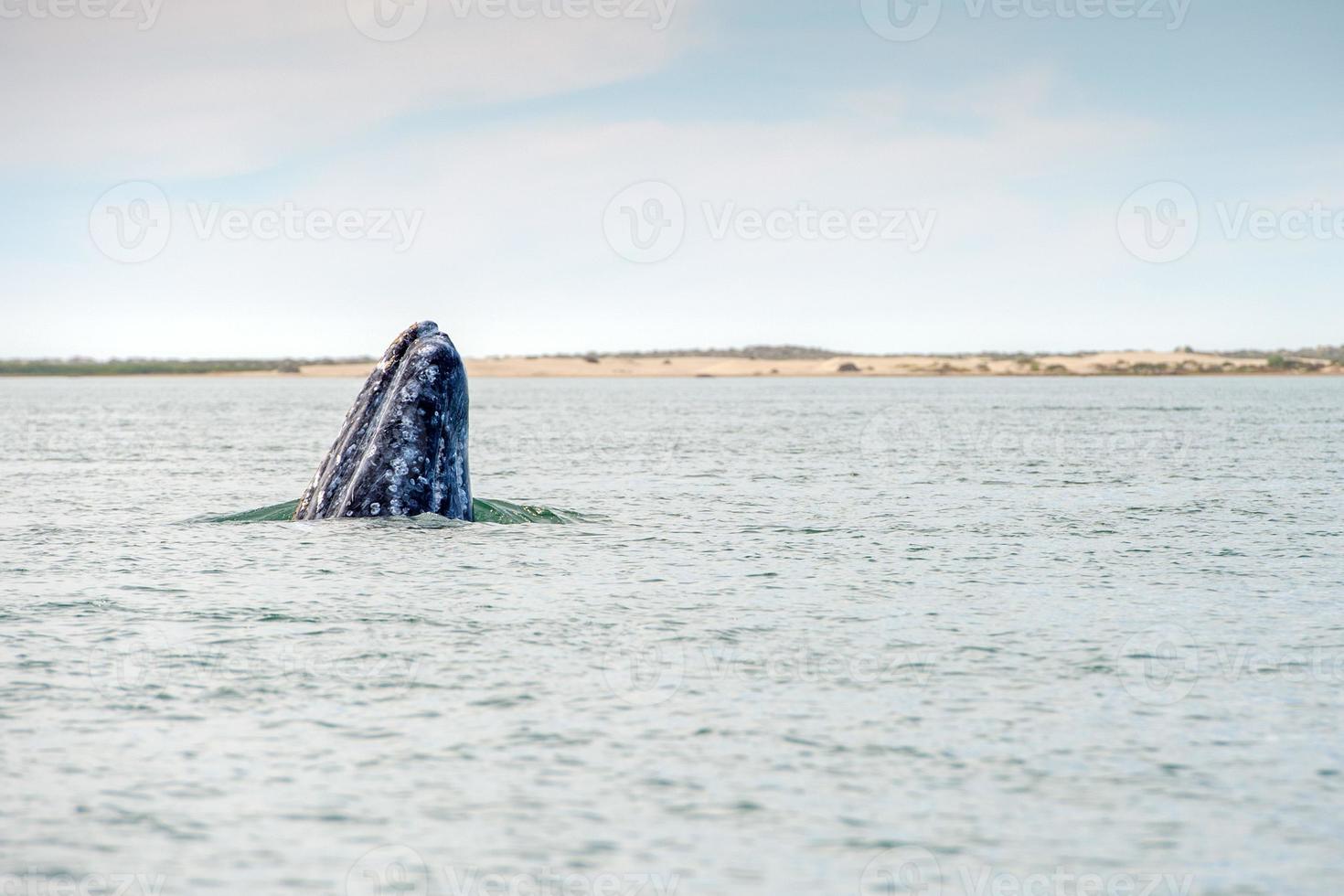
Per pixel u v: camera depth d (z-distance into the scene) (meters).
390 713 17.05
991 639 21.94
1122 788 14.33
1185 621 23.62
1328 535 36.66
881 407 199.75
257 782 14.31
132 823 13.11
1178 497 48.41
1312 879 12.07
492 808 13.62
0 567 28.95
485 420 150.12
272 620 23.12
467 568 29.02
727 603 25.28
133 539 33.59
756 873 12.12
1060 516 41.97
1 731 16.03
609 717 16.95
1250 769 14.98
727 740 15.98
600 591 26.55
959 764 15.09
